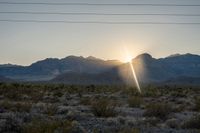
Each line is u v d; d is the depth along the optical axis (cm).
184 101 4878
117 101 4600
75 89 7919
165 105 3253
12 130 1850
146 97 6050
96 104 3225
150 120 2506
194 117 2498
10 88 6700
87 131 1892
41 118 2316
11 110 2989
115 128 2009
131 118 2697
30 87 8094
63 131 1762
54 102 4466
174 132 2064
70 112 2783
